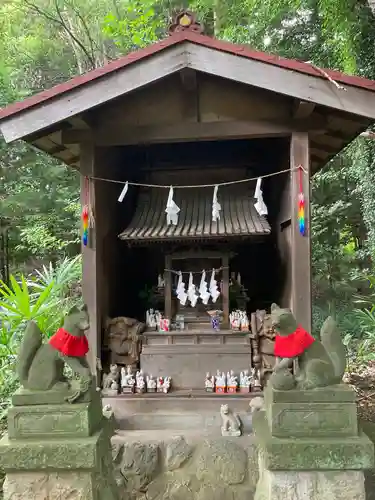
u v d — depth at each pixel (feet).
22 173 36.19
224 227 13.94
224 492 11.12
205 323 14.66
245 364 13.62
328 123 12.45
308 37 28.50
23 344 9.61
